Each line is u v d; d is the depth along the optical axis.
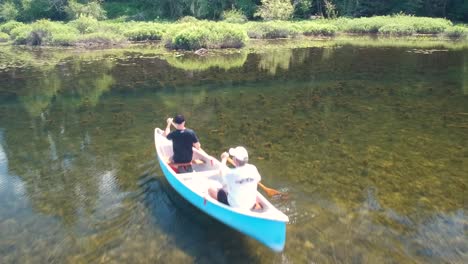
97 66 18.09
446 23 30.25
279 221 4.41
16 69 17.42
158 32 27.03
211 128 9.48
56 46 24.91
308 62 18.69
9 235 5.30
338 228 5.34
